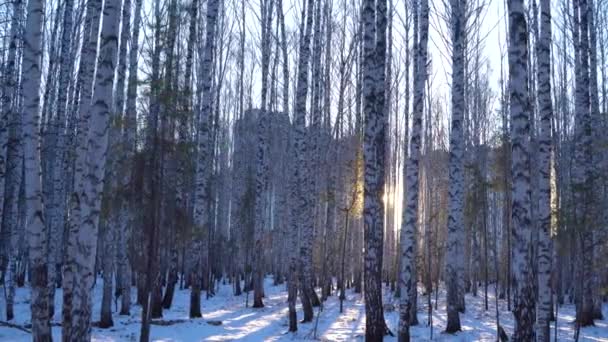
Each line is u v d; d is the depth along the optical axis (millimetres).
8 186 23516
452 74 16172
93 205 8016
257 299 22750
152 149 11000
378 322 11609
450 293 16047
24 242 26953
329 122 24766
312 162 22047
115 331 14477
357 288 33062
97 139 8055
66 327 9453
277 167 38438
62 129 16484
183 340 13453
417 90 12977
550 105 11922
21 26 14555
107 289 15523
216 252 39969
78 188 10680
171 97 10820
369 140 12008
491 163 21000
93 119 8070
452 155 16172
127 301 18094
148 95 10727
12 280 17047
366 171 11953
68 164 20656
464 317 20734
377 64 12414
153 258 10875
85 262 7922
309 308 17766
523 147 8289
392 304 23344
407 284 12062
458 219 16219
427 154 29406
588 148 16719
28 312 18438
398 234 29438
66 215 21078
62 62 16234
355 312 21641
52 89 21375
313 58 21969
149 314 10406
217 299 27391
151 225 10750
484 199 21031
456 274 16094
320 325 17016
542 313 11125
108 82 8141
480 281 43531
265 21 22641
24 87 9031
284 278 46500
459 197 16109
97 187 8055
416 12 16219
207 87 17641
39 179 9180
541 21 12062
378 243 11820
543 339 11031
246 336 14422
